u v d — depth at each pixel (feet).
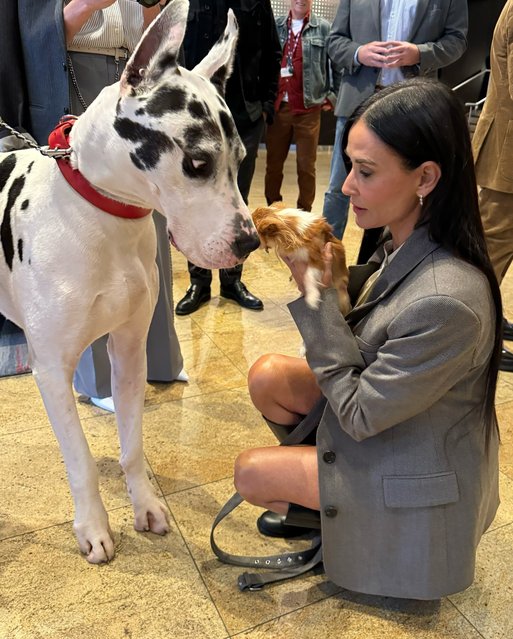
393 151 3.46
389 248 4.40
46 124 5.66
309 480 4.34
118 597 4.47
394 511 3.99
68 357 4.26
